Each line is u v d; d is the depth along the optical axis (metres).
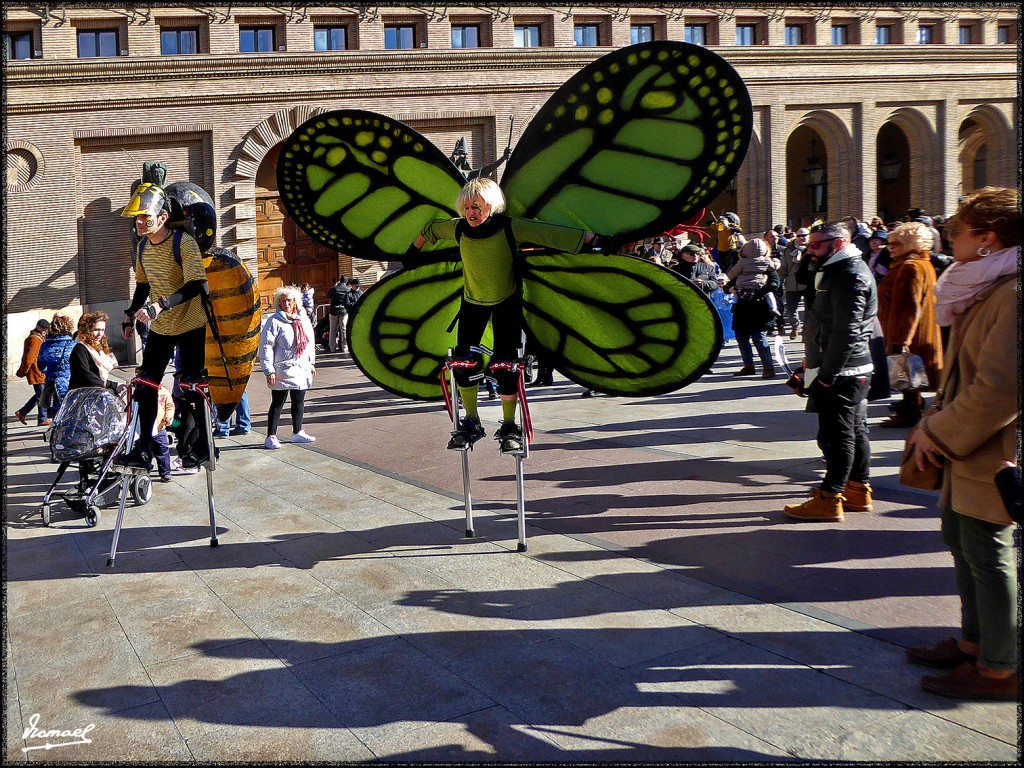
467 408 5.02
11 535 6.08
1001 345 2.81
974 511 2.94
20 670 3.69
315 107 22.91
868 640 3.56
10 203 21.05
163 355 5.41
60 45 21.20
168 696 3.38
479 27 24.28
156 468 7.96
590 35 24.89
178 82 21.91
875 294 5.05
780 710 3.03
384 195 4.76
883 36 27.47
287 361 8.88
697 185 3.91
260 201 23.80
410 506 6.18
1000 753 2.68
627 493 6.15
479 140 24.34
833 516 5.19
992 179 29.66
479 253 4.41
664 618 3.89
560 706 3.14
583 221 4.30
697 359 4.72
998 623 2.98
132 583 4.81
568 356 5.18
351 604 4.28
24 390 17.28
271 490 6.99
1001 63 28.44
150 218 5.03
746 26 26.19
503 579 4.52
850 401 5.07
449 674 3.44
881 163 32.38
